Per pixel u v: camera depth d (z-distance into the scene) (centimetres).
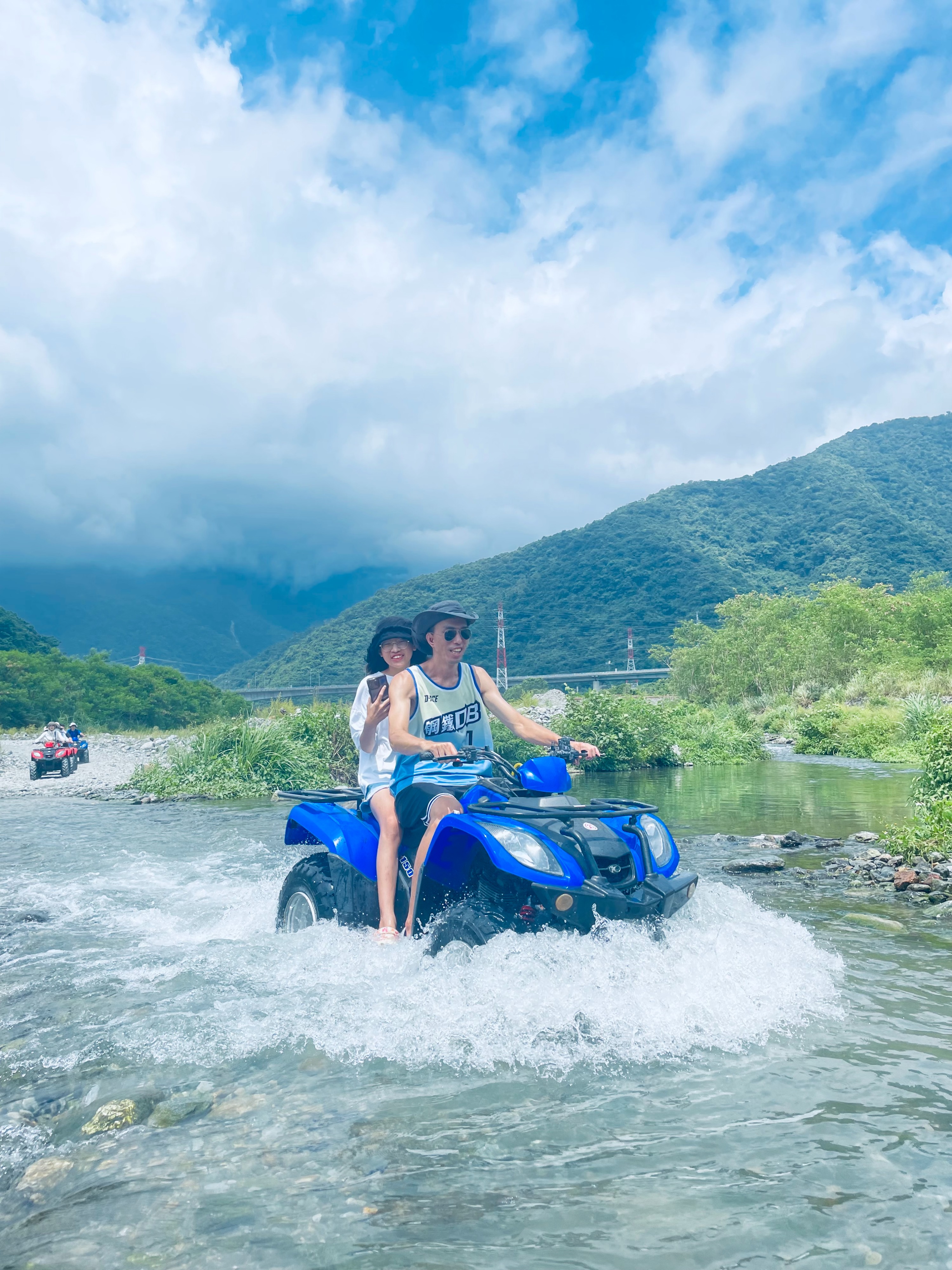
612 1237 196
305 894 468
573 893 350
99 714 4528
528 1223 203
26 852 860
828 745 2105
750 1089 274
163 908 593
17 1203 221
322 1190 221
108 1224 209
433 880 412
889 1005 353
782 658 3759
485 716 454
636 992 339
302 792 502
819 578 19125
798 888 620
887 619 3825
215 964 437
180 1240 201
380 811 430
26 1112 276
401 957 380
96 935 520
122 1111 268
